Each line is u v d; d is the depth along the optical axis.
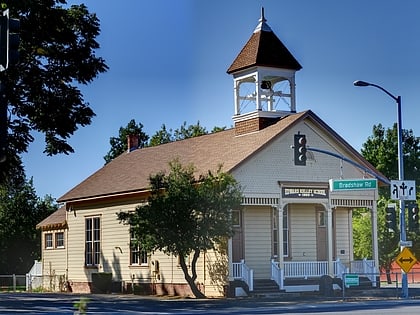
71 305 36.41
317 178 43.94
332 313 28.67
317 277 43.53
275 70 45.44
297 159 35.47
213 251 41.56
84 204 52.62
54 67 42.41
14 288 56.72
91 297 43.25
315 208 45.84
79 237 53.03
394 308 31.50
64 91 42.53
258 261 42.94
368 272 45.47
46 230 57.75
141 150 55.69
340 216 47.25
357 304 35.06
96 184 52.56
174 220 37.88
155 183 40.09
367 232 59.56
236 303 36.31
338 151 44.81
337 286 42.88
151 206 38.56
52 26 40.97
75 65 42.50
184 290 42.78
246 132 45.88
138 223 38.84
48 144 43.75
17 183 44.34
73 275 53.38
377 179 40.53
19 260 69.12
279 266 42.19
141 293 46.09
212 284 41.59
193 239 38.19
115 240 48.97
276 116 45.47
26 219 69.88
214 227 38.28
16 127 42.25
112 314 30.09
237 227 42.47
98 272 50.28
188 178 39.53
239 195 39.09
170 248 38.41
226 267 40.66
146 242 38.53
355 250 60.41
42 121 42.34
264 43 45.47
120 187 48.31
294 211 45.06
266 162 42.38
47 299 42.00
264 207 43.62
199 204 38.12
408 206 38.41
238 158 41.88
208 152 46.19
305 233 45.25
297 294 41.78
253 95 46.53
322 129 44.22
